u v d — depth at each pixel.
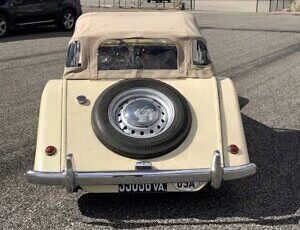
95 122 4.57
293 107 8.02
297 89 9.15
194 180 4.38
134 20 5.63
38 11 16.55
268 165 5.77
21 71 10.81
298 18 23.00
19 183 5.34
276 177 5.45
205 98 4.89
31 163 5.87
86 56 5.16
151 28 5.36
